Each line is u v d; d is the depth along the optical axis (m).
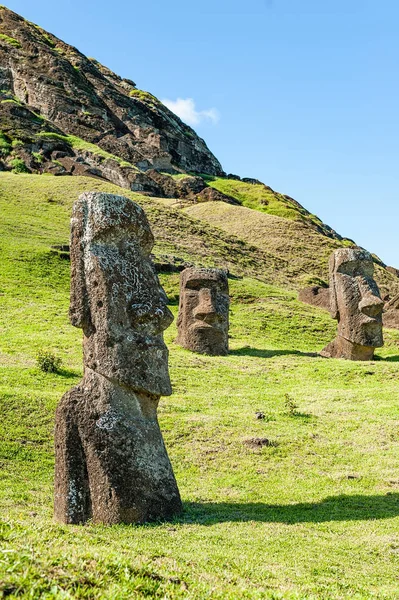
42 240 41.72
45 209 51.88
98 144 87.44
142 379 10.55
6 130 74.88
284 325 34.56
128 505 9.92
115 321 10.56
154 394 10.72
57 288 34.19
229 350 28.38
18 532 7.08
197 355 26.52
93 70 110.88
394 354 28.53
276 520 10.78
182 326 28.02
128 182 75.56
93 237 10.84
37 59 97.88
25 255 37.50
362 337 26.28
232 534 9.67
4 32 103.12
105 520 9.90
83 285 10.86
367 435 16.41
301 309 39.03
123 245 11.05
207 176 110.62
